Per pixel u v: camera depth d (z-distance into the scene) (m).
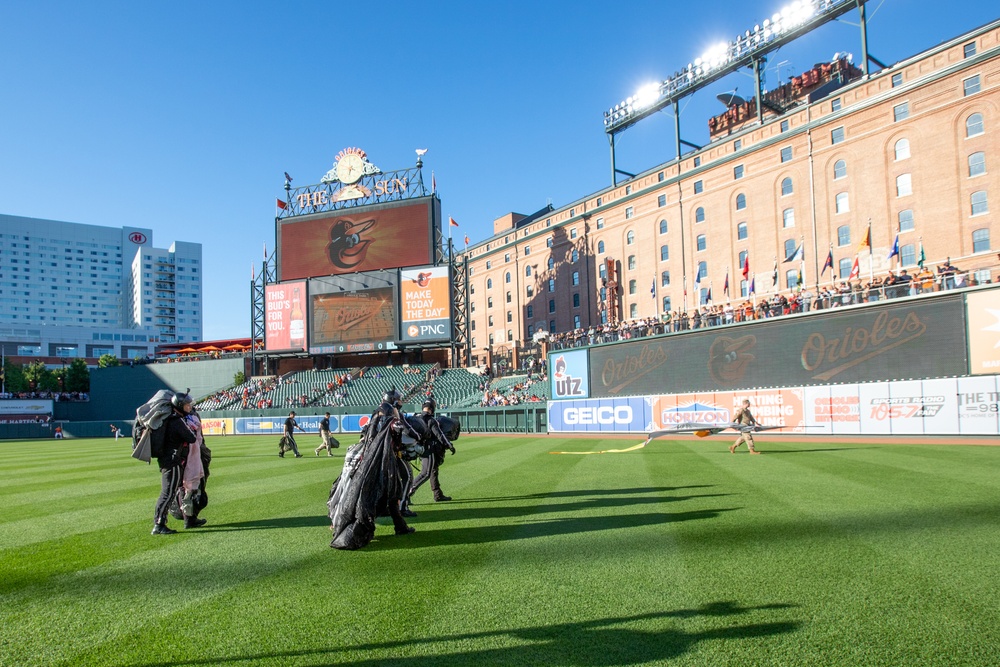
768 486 10.66
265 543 7.37
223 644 4.35
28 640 4.50
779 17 49.94
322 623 4.68
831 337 26.78
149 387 70.19
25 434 59.44
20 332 122.75
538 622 4.57
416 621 4.66
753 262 52.25
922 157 42.22
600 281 66.75
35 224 175.50
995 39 39.22
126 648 4.33
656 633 4.31
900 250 43.19
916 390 23.81
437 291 53.91
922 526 7.12
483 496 10.80
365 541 6.92
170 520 9.16
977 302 22.91
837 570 5.54
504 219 86.19
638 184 62.78
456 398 49.34
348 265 56.09
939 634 4.15
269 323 57.88
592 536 7.17
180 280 174.25
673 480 11.96
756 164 52.38
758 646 4.05
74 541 7.77
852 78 55.50
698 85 57.12
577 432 36.66
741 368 29.62
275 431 51.12
